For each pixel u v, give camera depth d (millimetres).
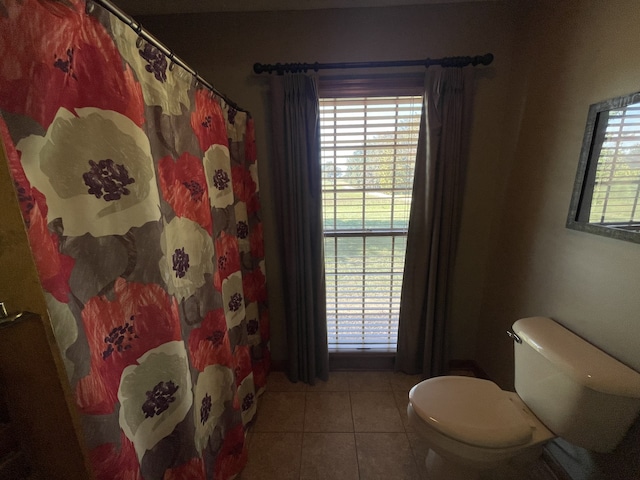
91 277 625
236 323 1407
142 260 727
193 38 1581
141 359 751
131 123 678
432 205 1589
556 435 1025
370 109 1612
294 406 1719
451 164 1539
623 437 913
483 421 1037
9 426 345
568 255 1154
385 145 1641
